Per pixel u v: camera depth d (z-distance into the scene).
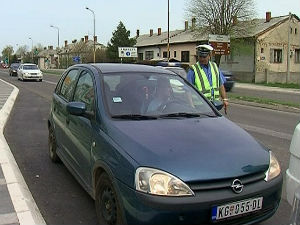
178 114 4.71
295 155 3.53
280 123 12.16
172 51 59.91
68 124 5.52
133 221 3.51
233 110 16.06
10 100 16.72
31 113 13.61
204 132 4.16
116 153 3.84
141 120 4.42
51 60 118.50
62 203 4.97
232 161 3.67
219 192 3.49
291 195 3.56
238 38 44.16
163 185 3.42
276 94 25.50
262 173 3.78
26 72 36.84
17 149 7.87
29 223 4.08
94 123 4.53
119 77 5.11
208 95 6.61
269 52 45.19
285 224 4.30
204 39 47.97
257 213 3.70
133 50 54.22
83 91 5.32
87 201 5.04
